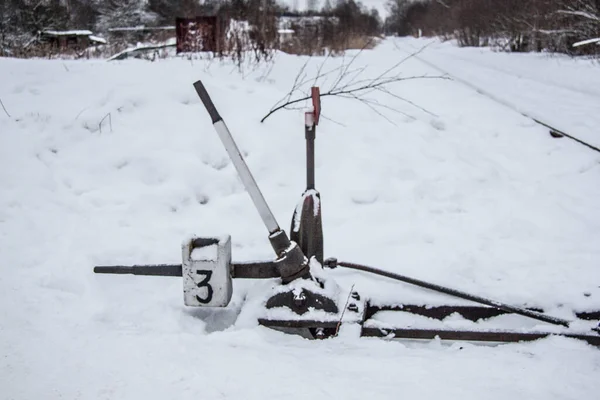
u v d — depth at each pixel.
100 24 34.16
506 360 3.46
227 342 3.68
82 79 7.77
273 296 4.00
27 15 22.05
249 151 6.48
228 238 3.99
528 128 8.16
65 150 6.30
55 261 4.69
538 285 4.36
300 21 19.48
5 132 6.41
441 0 47.12
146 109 6.91
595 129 8.09
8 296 4.21
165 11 33.97
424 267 4.77
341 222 5.65
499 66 17.14
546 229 5.43
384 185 6.18
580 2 19.83
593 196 6.14
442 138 7.59
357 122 7.60
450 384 3.19
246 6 11.57
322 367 3.39
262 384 3.20
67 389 3.17
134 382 3.24
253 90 7.86
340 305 4.02
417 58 20.08
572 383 3.18
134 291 4.46
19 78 7.84
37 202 5.52
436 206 5.92
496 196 6.14
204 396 3.11
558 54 21.36
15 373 3.32
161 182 5.98
